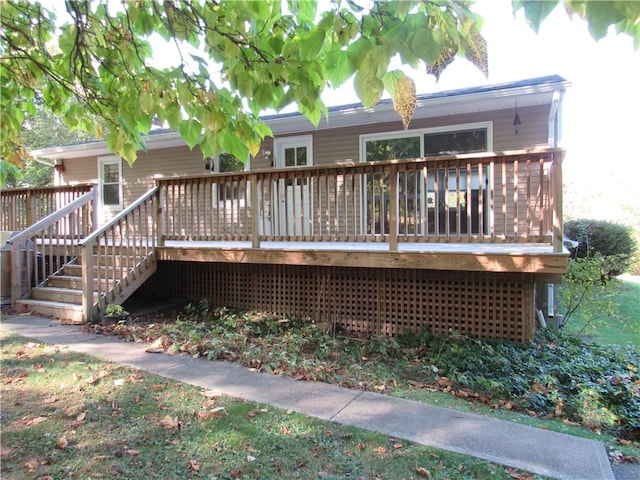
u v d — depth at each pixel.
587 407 3.78
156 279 8.50
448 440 3.01
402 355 5.37
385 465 2.65
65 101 3.60
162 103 2.73
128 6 2.64
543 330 6.79
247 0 2.24
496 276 5.75
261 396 3.70
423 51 1.63
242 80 2.46
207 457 2.68
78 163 12.45
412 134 8.30
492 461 2.74
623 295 11.29
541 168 4.77
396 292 6.32
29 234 7.41
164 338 5.36
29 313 6.82
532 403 3.91
